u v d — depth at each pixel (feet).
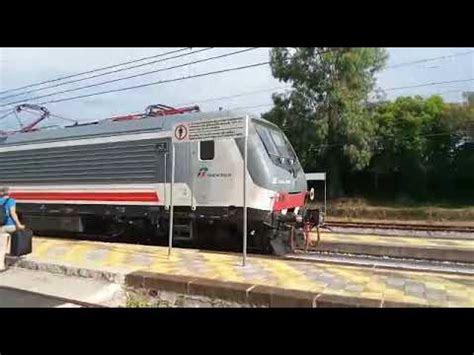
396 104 111.55
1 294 24.08
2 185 48.32
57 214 43.57
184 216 35.09
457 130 105.19
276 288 20.44
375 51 103.76
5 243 30.55
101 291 24.00
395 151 108.47
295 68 104.32
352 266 26.32
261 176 32.45
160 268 25.58
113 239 42.55
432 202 103.86
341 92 99.76
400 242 40.27
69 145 42.45
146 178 36.96
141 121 38.29
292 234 35.19
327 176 107.04
